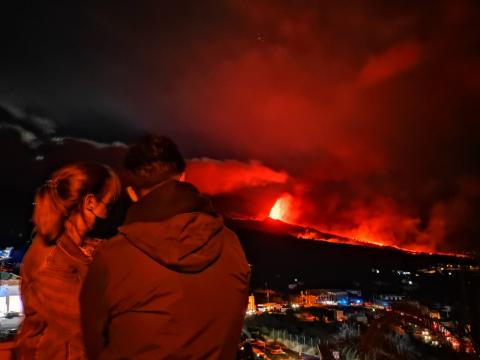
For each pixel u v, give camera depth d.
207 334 1.39
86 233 1.75
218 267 1.45
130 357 1.32
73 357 1.60
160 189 1.45
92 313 1.38
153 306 1.33
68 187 1.68
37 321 1.60
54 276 1.62
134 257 1.36
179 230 1.37
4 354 1.94
